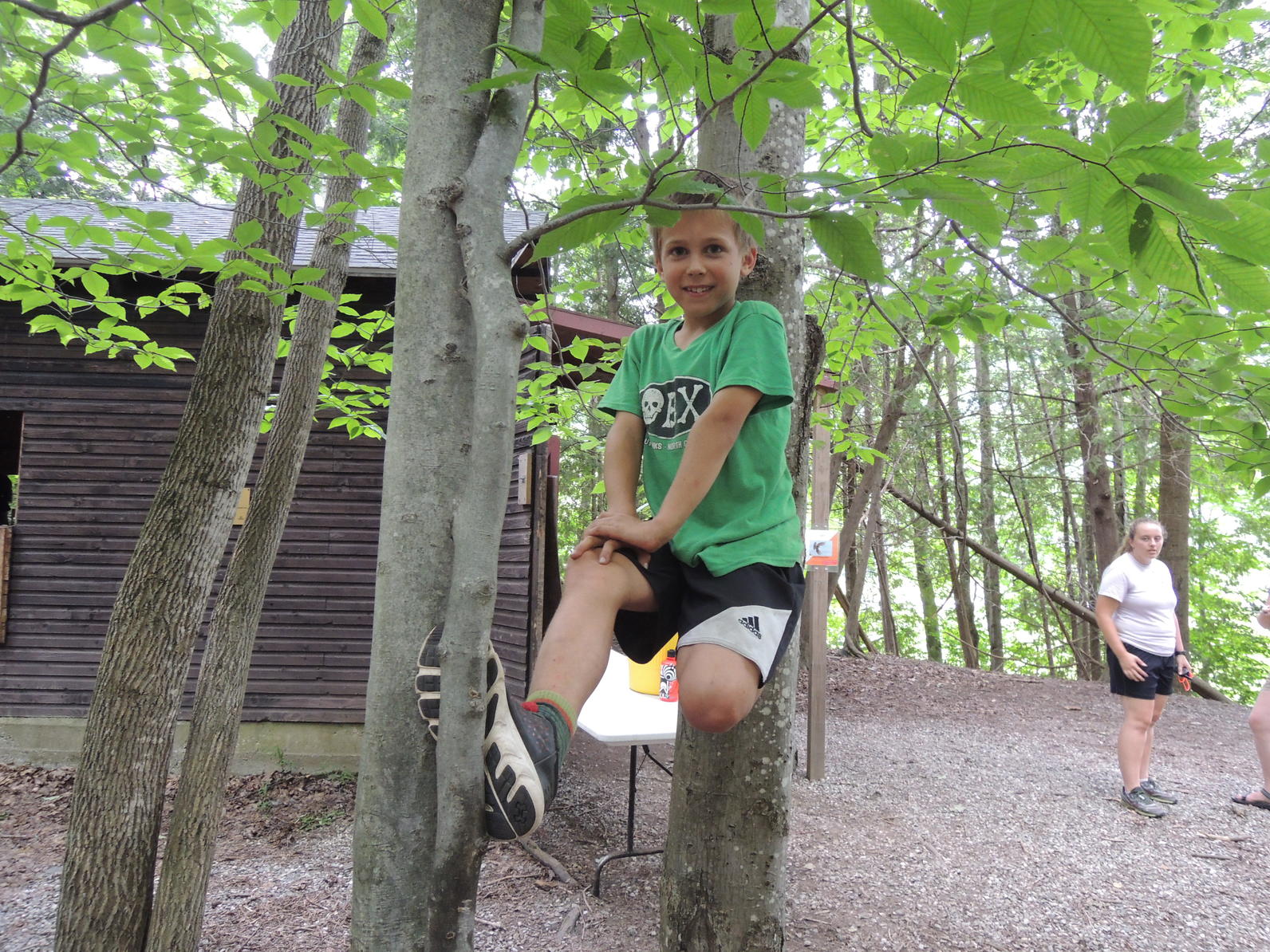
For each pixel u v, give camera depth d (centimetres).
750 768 212
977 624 1880
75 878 261
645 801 536
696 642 130
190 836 279
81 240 285
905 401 1000
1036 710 832
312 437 618
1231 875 428
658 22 118
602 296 1244
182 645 275
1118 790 570
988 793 561
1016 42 98
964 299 262
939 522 1155
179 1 230
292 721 602
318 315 320
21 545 605
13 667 599
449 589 109
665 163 108
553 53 116
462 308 117
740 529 141
